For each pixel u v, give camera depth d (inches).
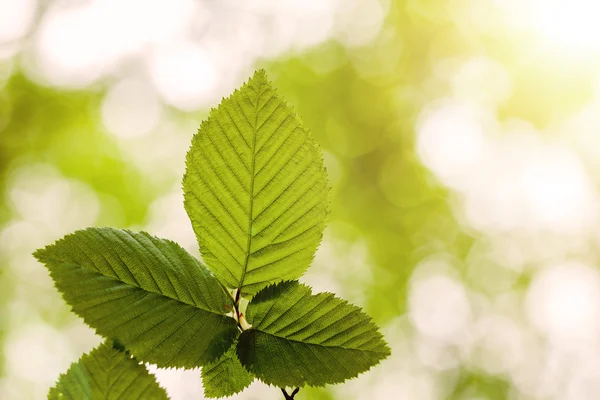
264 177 26.8
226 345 26.4
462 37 295.1
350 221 263.1
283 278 26.9
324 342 26.5
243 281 26.8
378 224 263.9
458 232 272.8
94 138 265.7
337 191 265.6
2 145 255.8
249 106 26.8
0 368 223.0
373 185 272.4
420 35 296.0
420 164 276.2
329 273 252.2
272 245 26.9
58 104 261.9
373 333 26.6
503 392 244.7
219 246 26.8
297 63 289.6
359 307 26.7
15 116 257.3
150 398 26.0
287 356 26.5
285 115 26.9
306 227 26.9
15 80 257.0
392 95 288.2
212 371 26.7
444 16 295.7
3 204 252.7
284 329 26.6
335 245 257.8
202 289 26.5
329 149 275.1
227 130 26.8
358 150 277.1
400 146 278.2
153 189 264.8
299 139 26.9
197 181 26.8
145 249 26.5
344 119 282.2
